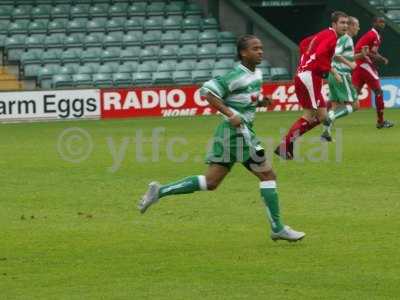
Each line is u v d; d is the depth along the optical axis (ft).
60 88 293.23
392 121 266.57
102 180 164.86
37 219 130.31
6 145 222.28
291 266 101.60
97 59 327.06
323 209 134.31
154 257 106.63
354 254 106.52
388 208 134.00
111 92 296.71
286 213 131.75
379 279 96.02
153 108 300.20
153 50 333.83
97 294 92.02
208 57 334.85
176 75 326.85
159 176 168.55
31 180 165.78
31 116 289.53
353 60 223.10
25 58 322.55
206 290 92.89
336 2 352.08
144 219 129.08
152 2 351.05
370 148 200.95
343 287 93.30
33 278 98.22
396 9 366.43
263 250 109.29
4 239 117.39
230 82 109.40
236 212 133.08
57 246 112.98
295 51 320.09
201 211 134.10
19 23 333.83
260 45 109.91
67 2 345.31
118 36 336.08
